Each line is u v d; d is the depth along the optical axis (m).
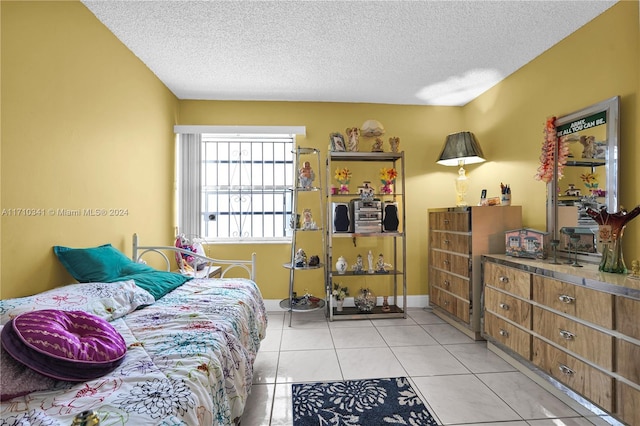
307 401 1.93
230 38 2.47
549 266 2.10
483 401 1.93
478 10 2.16
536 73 2.81
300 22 2.27
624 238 2.10
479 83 3.35
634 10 2.03
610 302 1.62
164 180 3.28
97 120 2.17
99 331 1.15
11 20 1.54
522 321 2.25
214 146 3.89
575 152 2.40
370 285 3.89
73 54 1.94
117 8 2.09
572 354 1.85
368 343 2.81
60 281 1.84
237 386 1.38
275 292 3.77
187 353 1.19
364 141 3.84
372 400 1.94
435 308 3.58
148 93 2.92
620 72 2.11
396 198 3.89
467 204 3.88
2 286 1.49
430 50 2.68
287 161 3.95
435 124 3.95
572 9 2.17
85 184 2.05
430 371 2.30
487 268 2.68
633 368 1.51
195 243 3.45
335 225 3.48
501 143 3.29
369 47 2.62
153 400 0.89
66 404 0.86
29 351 0.91
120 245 2.45
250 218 3.92
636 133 2.03
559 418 1.77
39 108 1.69
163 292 1.99
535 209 2.86
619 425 1.58
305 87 3.40
